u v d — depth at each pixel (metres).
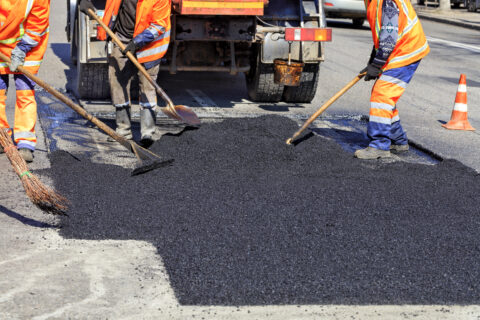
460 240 4.30
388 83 6.06
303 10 7.91
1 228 4.21
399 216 4.67
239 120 6.92
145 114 6.09
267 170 5.58
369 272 3.79
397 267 3.87
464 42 17.00
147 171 5.33
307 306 3.39
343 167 5.77
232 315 3.28
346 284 3.63
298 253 3.98
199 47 7.88
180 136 6.31
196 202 4.73
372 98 6.16
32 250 3.92
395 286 3.64
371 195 5.07
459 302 3.51
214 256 3.89
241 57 8.06
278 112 8.02
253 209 4.64
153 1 5.70
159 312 3.28
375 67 5.97
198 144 6.07
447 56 14.21
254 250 3.99
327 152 6.14
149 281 3.59
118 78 6.10
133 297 3.42
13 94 8.16
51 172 5.22
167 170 5.39
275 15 7.89
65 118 7.12
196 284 3.56
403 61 6.03
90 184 4.99
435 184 5.44
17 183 5.07
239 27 7.51
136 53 5.89
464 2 26.16
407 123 8.02
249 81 8.63
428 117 8.43
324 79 10.60
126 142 5.31
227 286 3.55
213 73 10.57
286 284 3.60
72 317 3.21
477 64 13.29
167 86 9.37
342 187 5.22
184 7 6.89
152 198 4.77
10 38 5.31
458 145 7.04
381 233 4.35
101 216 4.41
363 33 17.78
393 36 5.86
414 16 6.02
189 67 7.78
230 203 4.74
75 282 3.55
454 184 5.46
